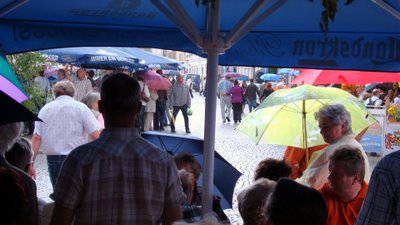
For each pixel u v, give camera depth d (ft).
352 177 10.33
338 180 10.36
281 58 15.30
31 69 34.83
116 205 8.22
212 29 10.55
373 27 14.24
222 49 10.68
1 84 12.19
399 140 41.01
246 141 53.88
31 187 9.55
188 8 12.96
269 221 6.70
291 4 12.30
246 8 13.01
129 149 8.45
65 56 41.73
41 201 11.66
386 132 41.14
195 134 62.08
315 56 15.14
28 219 9.09
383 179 8.32
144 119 56.08
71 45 14.79
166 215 8.77
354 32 14.88
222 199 14.29
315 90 15.76
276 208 6.58
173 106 62.59
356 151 10.59
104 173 8.23
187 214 10.71
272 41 15.30
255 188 8.06
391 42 14.73
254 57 15.30
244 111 96.02
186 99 62.80
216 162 14.60
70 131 19.52
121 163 8.32
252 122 16.72
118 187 8.26
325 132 13.12
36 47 14.43
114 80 8.59
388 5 10.89
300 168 16.55
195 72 203.10
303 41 15.20
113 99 8.44
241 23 10.15
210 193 11.12
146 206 8.38
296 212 6.46
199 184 13.91
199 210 10.98
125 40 15.19
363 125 16.12
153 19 13.99
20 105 7.99
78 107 19.69
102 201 8.20
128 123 8.61
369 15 12.89
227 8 13.07
